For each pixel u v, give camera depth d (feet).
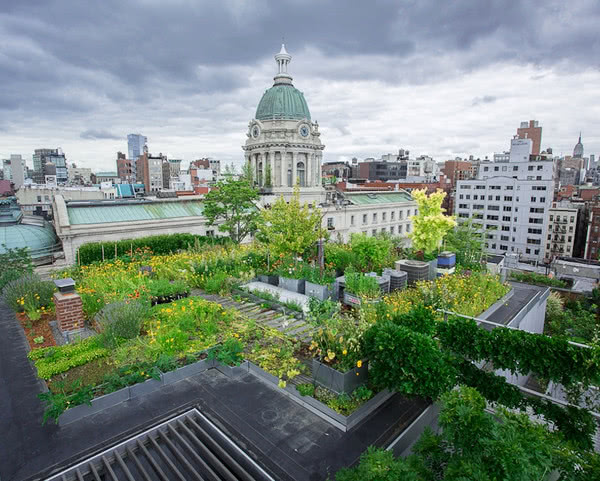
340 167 523.70
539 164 310.24
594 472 24.00
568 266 208.33
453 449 25.73
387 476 22.02
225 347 41.39
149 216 126.11
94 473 26.55
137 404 34.32
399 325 37.86
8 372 38.86
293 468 27.22
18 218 120.47
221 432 30.63
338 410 32.78
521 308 64.54
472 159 541.34
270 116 200.54
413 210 233.35
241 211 118.83
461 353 37.35
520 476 19.53
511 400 34.96
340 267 69.26
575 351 31.48
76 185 316.40
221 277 65.72
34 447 28.84
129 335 43.60
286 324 46.21
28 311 53.06
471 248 106.52
